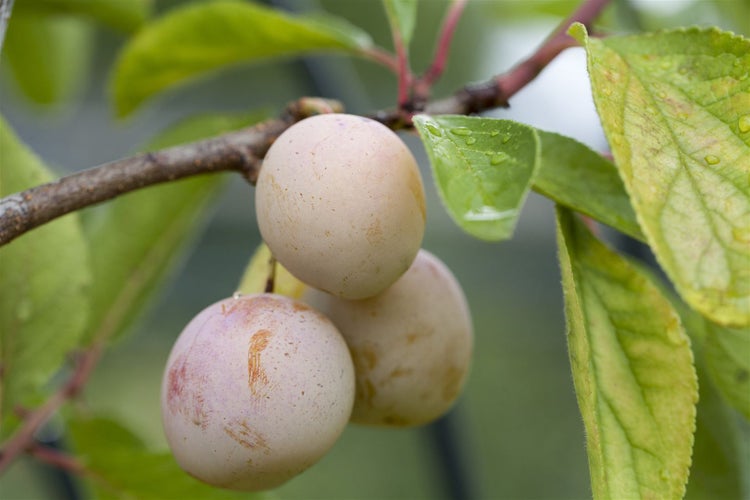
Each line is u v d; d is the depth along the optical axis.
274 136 0.37
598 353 0.36
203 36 0.46
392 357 0.38
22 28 0.55
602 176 0.37
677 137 0.33
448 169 0.32
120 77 0.48
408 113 0.39
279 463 0.36
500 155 0.33
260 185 0.36
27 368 0.41
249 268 0.39
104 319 0.47
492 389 1.12
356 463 1.04
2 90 0.86
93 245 0.47
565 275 0.35
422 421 0.39
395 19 0.40
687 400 0.36
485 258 1.18
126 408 0.98
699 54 0.34
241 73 1.29
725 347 0.39
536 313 1.17
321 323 0.36
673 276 0.31
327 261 0.35
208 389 0.35
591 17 0.41
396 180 0.35
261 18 0.44
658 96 0.34
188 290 1.04
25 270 0.41
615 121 0.33
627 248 0.48
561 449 1.04
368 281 0.36
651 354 0.36
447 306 0.39
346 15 1.41
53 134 1.06
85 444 0.47
